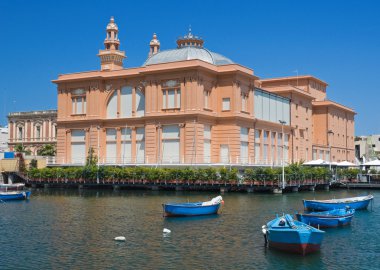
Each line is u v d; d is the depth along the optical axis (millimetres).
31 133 128125
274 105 98000
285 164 94062
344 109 134125
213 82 83625
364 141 174500
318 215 38312
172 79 81188
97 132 88375
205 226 39375
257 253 29922
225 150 82875
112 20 98812
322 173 80938
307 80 121875
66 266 27203
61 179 78938
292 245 29578
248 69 87000
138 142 85562
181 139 79438
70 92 92000
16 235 35781
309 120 116438
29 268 26875
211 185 69000
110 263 27734
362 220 44719
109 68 97500
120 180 74125
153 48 111375
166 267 26953
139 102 86062
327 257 29438
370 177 91500
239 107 83562
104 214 46406
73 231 37312
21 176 83562
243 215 45312
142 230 37625
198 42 95312
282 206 52000
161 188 74062
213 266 27156
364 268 27203
